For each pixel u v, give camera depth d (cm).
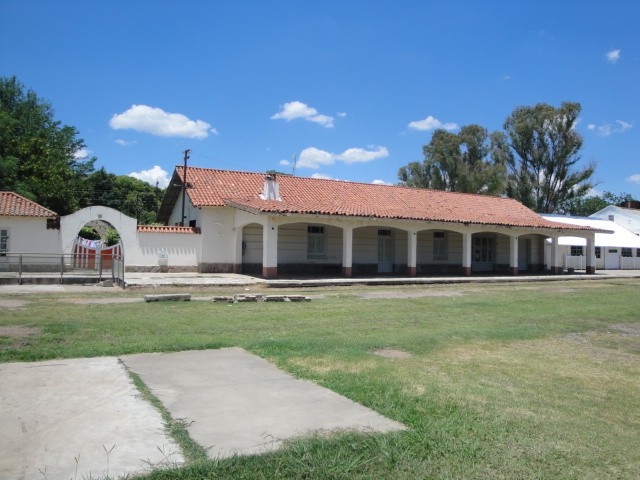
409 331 1007
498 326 1105
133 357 699
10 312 1155
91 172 4991
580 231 3306
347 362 697
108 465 357
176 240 2420
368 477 361
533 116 5141
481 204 3366
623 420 517
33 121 3897
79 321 1022
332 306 1393
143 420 446
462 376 659
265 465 364
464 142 5281
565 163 5091
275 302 1466
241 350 758
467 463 390
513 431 461
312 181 2956
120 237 2347
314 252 2638
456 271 3089
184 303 1378
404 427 451
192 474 347
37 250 2267
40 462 360
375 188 3108
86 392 525
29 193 3036
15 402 489
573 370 733
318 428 438
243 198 2475
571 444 438
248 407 489
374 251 2811
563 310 1428
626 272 3716
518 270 3428
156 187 5809
